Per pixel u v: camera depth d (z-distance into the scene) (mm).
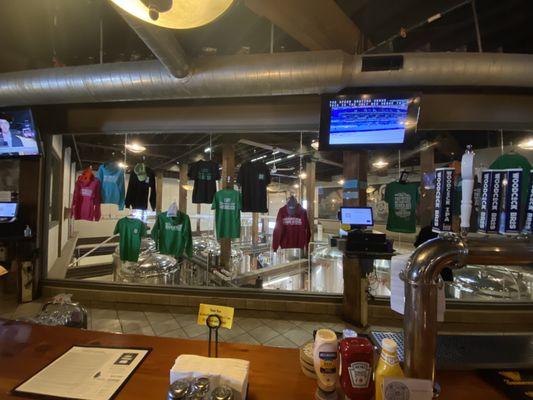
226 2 971
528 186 1194
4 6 2381
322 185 10172
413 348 733
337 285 4535
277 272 5648
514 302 2973
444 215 1046
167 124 3043
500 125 2689
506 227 1193
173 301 3209
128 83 2363
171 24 1021
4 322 1239
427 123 2730
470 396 805
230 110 2975
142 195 3414
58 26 2686
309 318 2979
